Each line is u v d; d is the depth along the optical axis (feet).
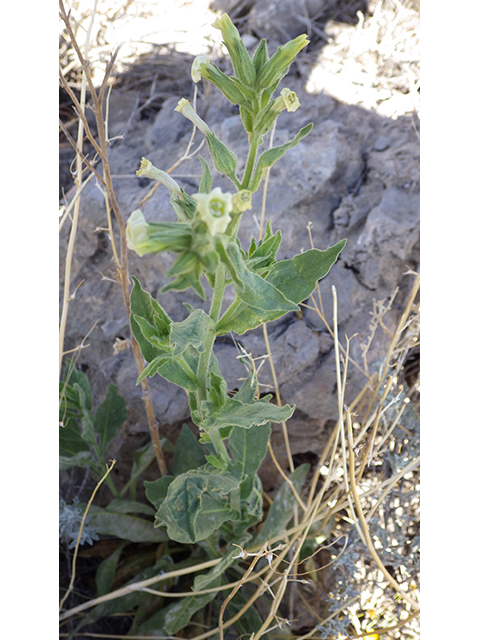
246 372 7.36
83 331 7.98
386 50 9.30
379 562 5.95
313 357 7.41
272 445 7.70
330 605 6.74
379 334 7.52
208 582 5.78
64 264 8.13
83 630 6.91
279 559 5.60
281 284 4.78
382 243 7.57
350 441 5.97
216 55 10.10
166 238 3.40
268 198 7.79
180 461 7.01
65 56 9.67
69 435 7.04
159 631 6.33
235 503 5.94
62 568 7.23
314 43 9.95
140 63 10.02
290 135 8.18
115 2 10.09
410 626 6.72
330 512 6.24
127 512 7.36
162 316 4.80
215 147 4.15
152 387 7.54
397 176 7.94
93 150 9.20
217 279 4.43
